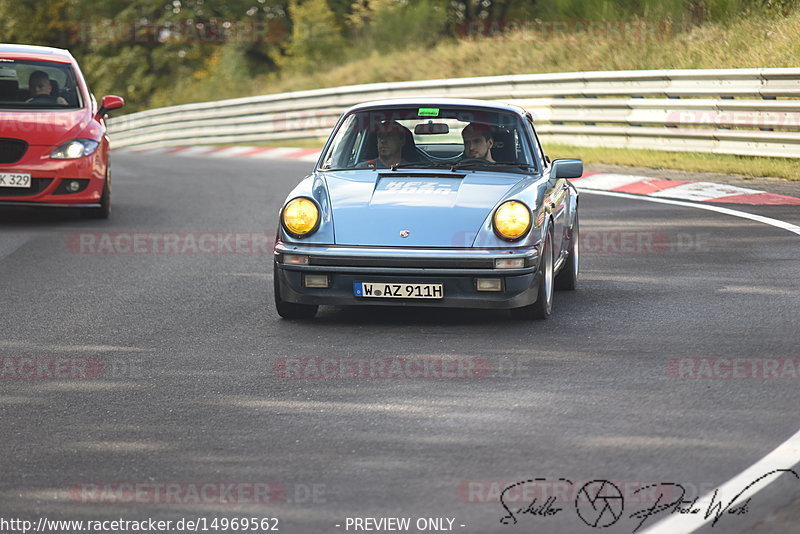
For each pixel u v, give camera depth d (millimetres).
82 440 16906
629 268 31188
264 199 50000
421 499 14281
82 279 30812
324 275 24203
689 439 16406
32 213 45125
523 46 89188
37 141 41031
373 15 118312
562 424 17219
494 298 23781
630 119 59969
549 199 25516
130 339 23656
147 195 52312
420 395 18969
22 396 19391
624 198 46031
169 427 17500
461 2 110250
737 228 37062
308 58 124438
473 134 27094
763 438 16391
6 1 155875
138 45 156750
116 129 111250
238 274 31484
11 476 15359
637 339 22734
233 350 22500
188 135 98938
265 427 17406
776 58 65188
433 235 23875
